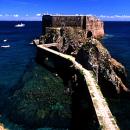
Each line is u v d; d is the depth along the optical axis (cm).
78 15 8831
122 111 4475
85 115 3909
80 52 5456
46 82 5212
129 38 14888
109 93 5003
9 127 4241
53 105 4562
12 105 4866
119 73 5331
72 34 8062
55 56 5956
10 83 6316
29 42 14375
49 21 8750
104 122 3077
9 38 17475
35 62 6606
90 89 4012
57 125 4247
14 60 9281
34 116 4431
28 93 4975
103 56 5241
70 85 4859
